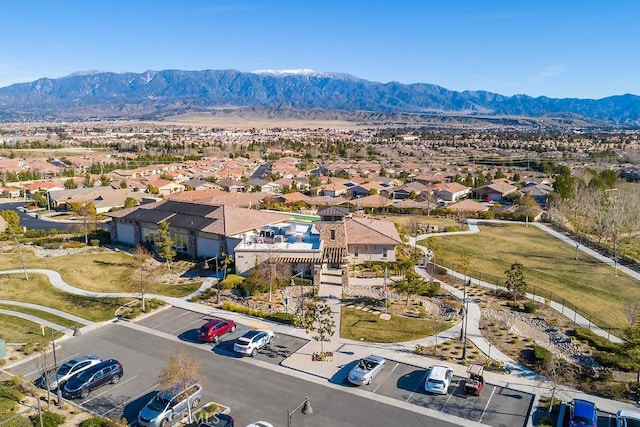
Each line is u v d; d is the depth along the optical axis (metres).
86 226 79.06
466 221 92.38
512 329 41.78
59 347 38.22
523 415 29.22
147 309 45.38
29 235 78.06
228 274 54.62
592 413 27.52
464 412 29.48
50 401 30.31
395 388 32.22
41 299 48.59
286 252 53.84
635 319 40.78
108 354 37.19
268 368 34.88
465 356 36.28
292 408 29.80
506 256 68.00
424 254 64.81
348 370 34.59
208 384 32.56
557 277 59.06
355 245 60.16
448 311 45.69
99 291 51.09
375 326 41.97
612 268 63.78
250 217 65.44
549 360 34.47
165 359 36.38
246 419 28.59
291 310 45.44
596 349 38.53
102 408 29.94
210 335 38.88
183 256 63.62
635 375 34.41
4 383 31.98
